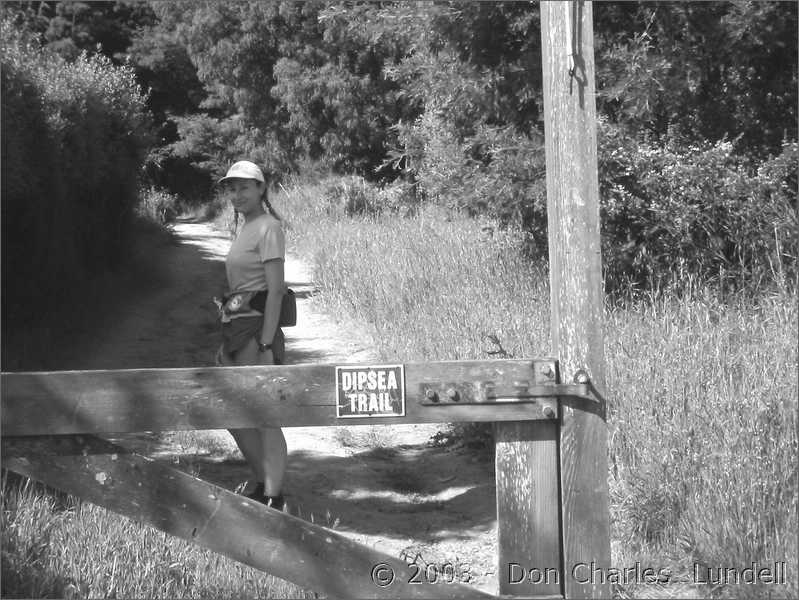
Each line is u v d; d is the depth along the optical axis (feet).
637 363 20.94
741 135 29.22
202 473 21.40
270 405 13.12
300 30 90.48
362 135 87.97
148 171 107.86
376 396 13.10
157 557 15.84
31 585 14.96
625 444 19.40
